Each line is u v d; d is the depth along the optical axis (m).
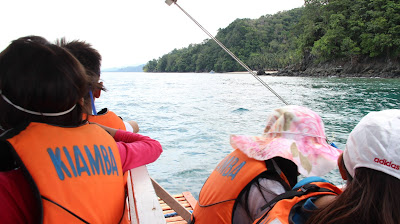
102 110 1.62
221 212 1.14
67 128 0.82
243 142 1.22
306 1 72.44
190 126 10.48
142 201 0.98
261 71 81.19
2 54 0.76
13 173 0.72
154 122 11.32
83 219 0.74
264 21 146.12
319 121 1.22
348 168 0.86
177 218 3.09
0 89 0.75
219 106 15.95
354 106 16.58
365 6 59.75
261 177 1.11
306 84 36.53
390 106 16.52
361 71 59.31
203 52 146.75
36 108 0.76
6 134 0.73
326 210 0.81
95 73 1.49
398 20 54.41
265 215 0.93
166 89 29.28
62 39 1.49
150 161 1.27
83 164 0.80
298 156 1.11
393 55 54.72
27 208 0.72
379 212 0.73
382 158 0.75
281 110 1.26
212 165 6.19
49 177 0.71
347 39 58.34
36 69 0.73
